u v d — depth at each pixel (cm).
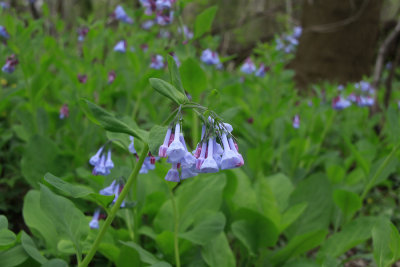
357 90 107
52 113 87
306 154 91
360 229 62
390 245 54
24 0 187
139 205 63
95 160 54
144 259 53
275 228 62
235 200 68
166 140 46
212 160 46
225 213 68
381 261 55
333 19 171
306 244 62
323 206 69
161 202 66
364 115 128
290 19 244
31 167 67
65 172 70
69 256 63
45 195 52
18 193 73
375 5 173
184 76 66
